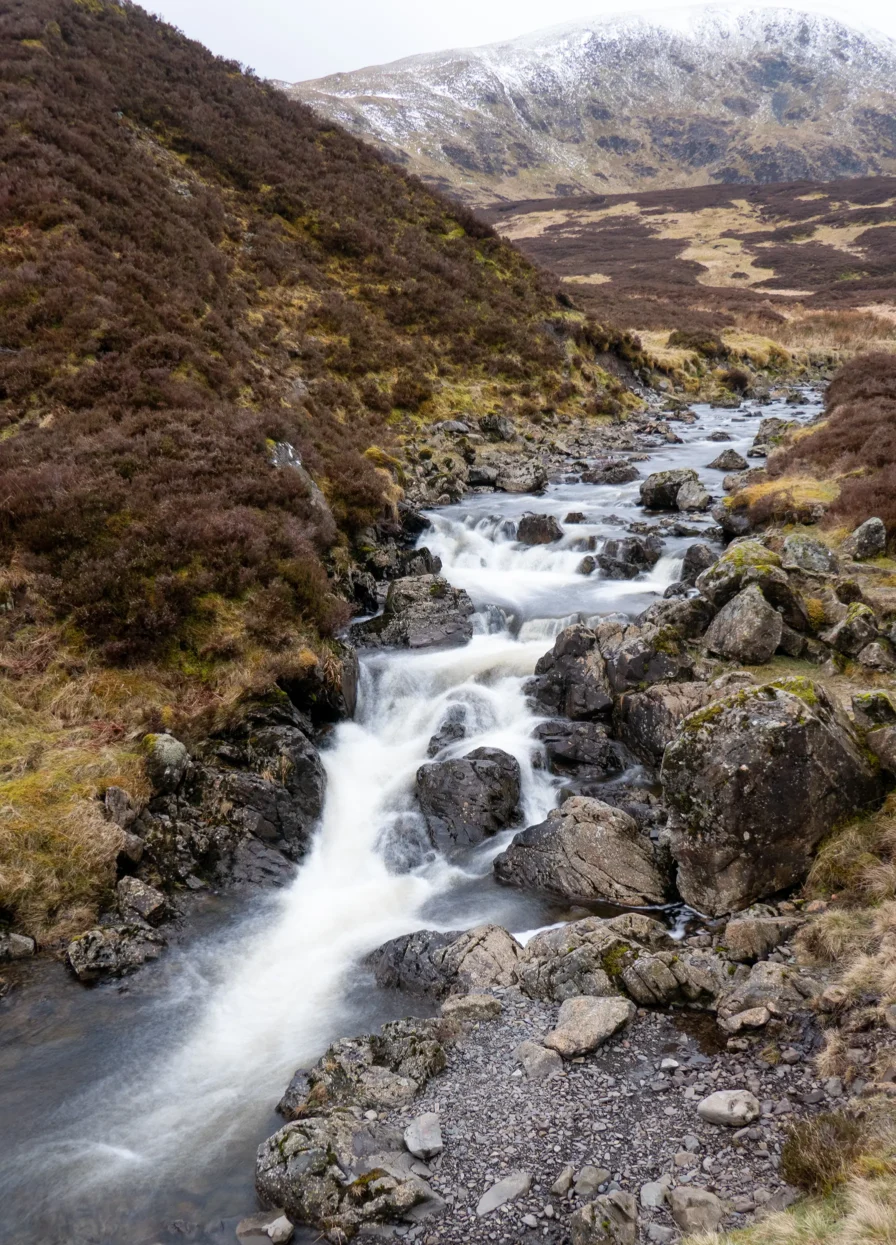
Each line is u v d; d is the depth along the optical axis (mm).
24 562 16516
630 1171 6781
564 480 32906
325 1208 6809
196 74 49969
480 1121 7605
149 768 13148
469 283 47312
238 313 34438
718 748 10750
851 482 22781
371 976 10445
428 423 36344
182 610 16188
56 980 10172
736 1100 7207
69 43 44281
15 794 12102
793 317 74375
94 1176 7508
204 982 10336
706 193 147250
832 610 16156
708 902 10812
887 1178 5582
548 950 10078
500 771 13898
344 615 18547
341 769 15141
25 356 24625
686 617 16625
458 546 25344
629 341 51875
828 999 8180
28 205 30750
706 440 40094
